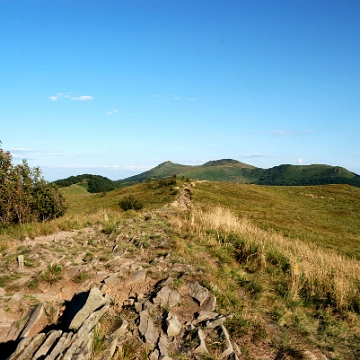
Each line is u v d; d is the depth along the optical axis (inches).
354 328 256.2
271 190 3472.0
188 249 373.1
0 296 228.4
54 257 327.0
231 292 277.4
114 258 327.6
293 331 235.8
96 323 186.7
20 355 157.8
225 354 191.3
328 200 3112.7
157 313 223.3
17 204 607.2
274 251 413.4
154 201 2031.3
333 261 423.2
